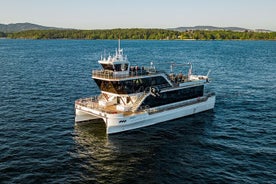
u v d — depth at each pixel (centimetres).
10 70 9831
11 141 3791
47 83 7556
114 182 2909
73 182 2881
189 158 3453
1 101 5700
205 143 3878
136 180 2956
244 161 3378
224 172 3131
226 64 12450
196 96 5256
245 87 7462
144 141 3906
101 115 4094
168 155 3525
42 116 4841
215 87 7431
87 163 3269
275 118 4944
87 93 6531
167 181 2950
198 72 10075
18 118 4706
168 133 4194
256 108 5541
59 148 3628
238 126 4541
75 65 11625
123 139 3953
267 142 3928
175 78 5166
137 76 4344
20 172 3023
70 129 4278
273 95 6594
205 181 2958
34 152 3491
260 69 10931
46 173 3025
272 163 3334
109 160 3356
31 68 10469
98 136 4041
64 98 6041
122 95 4350
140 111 4325
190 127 4450
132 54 16625
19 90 6681
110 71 4266
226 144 3853
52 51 19262
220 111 5325
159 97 4647
